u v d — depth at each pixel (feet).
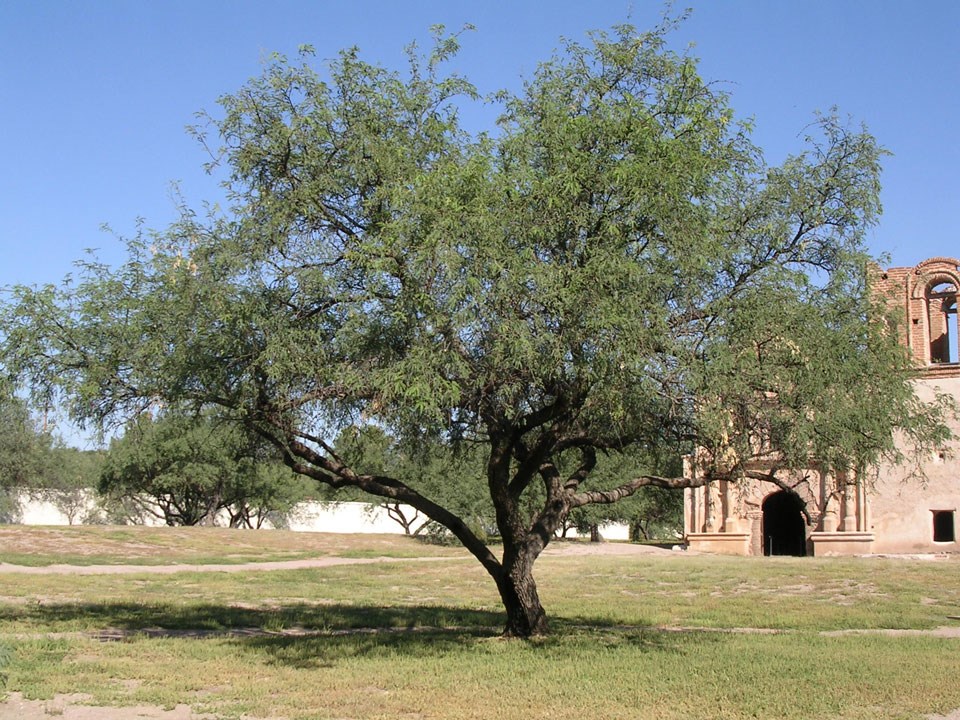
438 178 43.47
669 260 45.09
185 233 49.67
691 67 49.01
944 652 51.29
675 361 44.65
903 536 121.19
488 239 42.50
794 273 47.57
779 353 47.34
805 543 130.82
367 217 49.08
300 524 221.05
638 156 46.29
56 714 35.06
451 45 51.75
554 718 35.50
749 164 50.75
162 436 58.34
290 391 47.88
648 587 88.79
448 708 36.96
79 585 85.20
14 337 49.34
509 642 53.16
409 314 42.91
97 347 50.37
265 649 50.70
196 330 47.47
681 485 54.65
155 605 71.51
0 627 57.82
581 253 46.50
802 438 46.70
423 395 39.81
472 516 161.17
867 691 40.37
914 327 119.44
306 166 48.93
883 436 50.44
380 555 137.08
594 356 42.88
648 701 38.29
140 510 217.77
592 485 160.15
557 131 48.34
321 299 47.14
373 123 49.75
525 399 50.65
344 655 49.16
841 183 50.16
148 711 35.91
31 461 187.52
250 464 64.59
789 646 53.36
